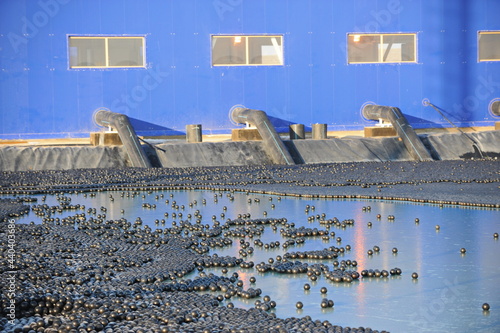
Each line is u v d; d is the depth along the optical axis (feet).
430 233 39.50
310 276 29.63
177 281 28.32
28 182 68.74
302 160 87.51
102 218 46.57
